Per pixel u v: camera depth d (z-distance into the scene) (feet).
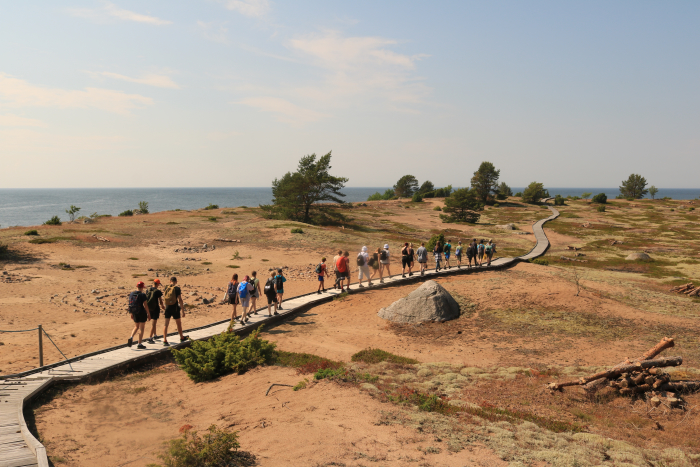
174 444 18.26
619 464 18.54
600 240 178.09
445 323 55.93
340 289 72.08
